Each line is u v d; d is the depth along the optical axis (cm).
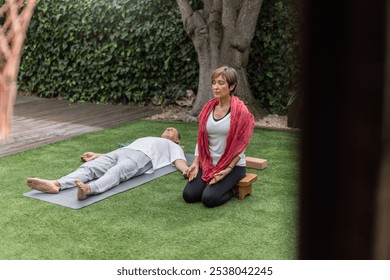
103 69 837
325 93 42
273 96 726
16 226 308
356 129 41
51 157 491
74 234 296
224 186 351
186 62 775
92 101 871
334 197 43
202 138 363
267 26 702
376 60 39
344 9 40
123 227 309
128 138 581
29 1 148
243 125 351
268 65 715
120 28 805
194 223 317
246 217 327
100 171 407
